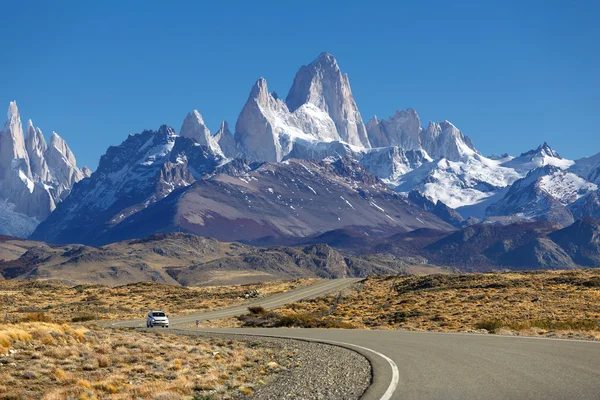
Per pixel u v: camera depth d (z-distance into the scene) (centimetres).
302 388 3944
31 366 4841
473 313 12575
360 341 7250
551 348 5397
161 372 4834
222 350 6494
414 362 4900
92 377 4566
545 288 17400
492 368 4350
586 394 3306
